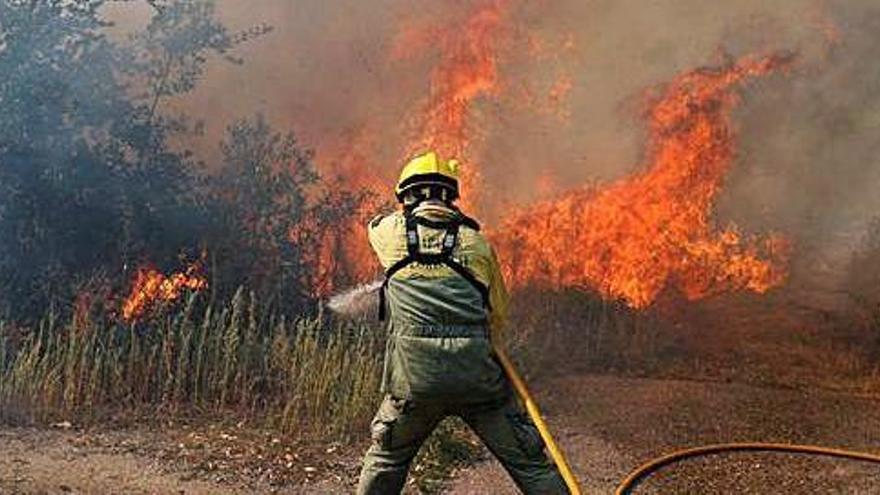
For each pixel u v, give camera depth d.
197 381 6.81
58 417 6.07
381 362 6.91
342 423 6.13
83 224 7.83
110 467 5.23
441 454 5.73
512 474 4.02
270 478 5.28
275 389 6.95
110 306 7.50
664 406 7.25
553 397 7.46
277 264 8.39
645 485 5.49
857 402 7.55
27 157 7.54
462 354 3.85
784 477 5.67
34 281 7.46
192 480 5.15
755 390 7.84
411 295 3.93
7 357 6.79
